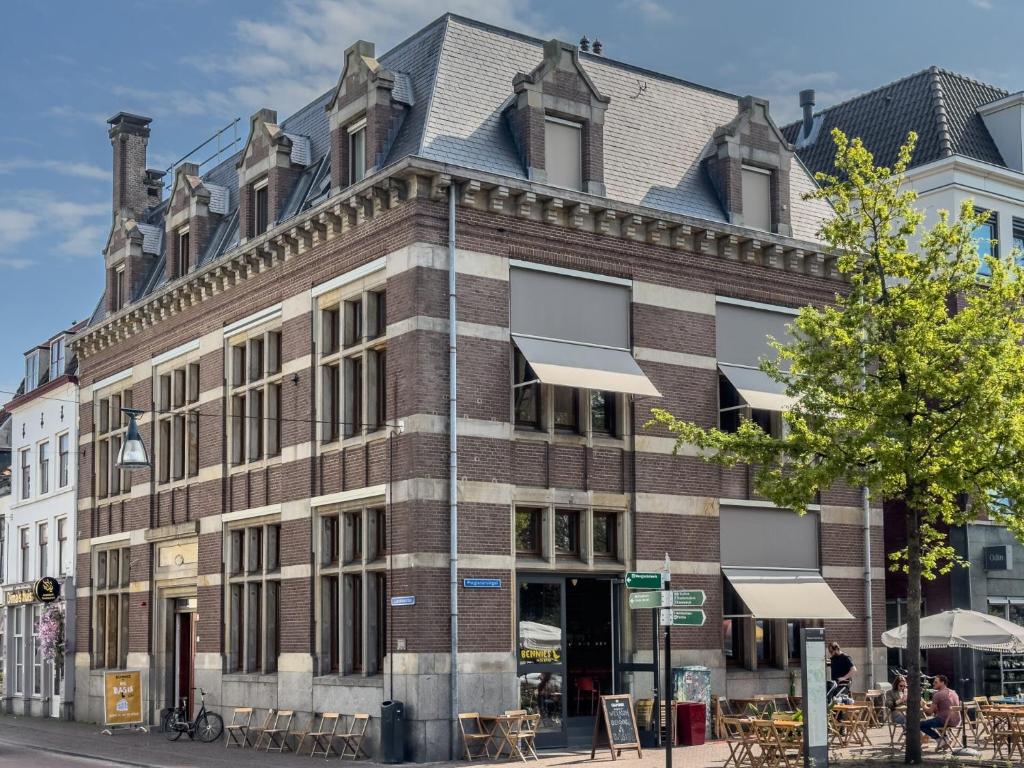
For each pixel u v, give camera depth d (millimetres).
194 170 34688
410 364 24906
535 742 25234
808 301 31156
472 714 24094
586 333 27250
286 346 29094
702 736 26312
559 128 27484
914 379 22547
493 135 26922
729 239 29438
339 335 27562
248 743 28562
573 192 26781
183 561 32750
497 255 26047
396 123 26938
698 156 30609
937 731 24328
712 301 29422
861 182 23719
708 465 28797
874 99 40156
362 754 25000
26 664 42688
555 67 27312
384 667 24891
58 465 41500
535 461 26156
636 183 28719
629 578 20000
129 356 36656
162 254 37531
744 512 29422
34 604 42781
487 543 25062
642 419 27906
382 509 26000
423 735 23781
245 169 31172
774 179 30906
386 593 25500
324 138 30609
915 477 22562
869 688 30766
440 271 25328
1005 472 22391
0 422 55844
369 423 26203
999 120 37531
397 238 25625
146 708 33719
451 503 24688
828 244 31344
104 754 27172
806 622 30188
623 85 30047
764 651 29656
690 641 27844
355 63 27438
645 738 26484
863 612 31172
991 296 23234
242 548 30609
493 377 25656
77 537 39031
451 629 24359
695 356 28938
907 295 23297
